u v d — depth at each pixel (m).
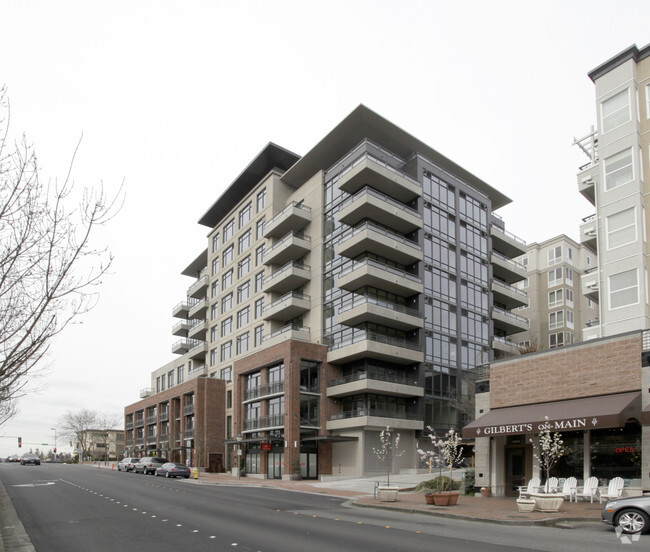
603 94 29.66
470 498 22.92
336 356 44.50
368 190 44.00
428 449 44.94
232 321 62.34
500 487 23.78
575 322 63.12
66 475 40.75
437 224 49.69
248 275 59.84
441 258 49.28
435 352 46.66
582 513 16.52
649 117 27.67
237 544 11.81
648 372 19.34
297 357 43.75
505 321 54.34
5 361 8.83
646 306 25.75
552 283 64.00
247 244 61.12
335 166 50.38
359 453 41.69
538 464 22.25
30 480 34.28
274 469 43.78
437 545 11.63
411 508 18.86
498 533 13.65
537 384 23.03
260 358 47.50
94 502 21.33
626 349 20.23
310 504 21.95
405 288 45.47
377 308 42.91
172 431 65.81
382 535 13.16
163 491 27.45
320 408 44.25
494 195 58.34
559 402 21.94
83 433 112.44
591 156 30.98
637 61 28.89
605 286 27.48
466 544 11.79
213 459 57.56
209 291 70.19
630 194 27.42
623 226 27.44
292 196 56.22
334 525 15.05
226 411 59.97
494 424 22.14
